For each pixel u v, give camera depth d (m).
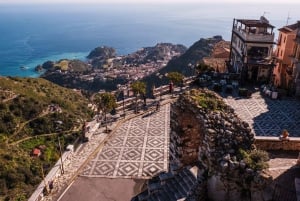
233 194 15.60
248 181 14.99
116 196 22.97
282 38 54.84
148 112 38.72
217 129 16.73
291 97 45.16
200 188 16.64
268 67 52.12
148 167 26.55
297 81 45.12
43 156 67.62
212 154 16.03
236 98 44.22
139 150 29.39
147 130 33.59
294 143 22.75
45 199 22.64
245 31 54.62
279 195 16.33
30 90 103.44
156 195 20.02
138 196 21.38
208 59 73.00
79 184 24.34
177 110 20.27
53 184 24.09
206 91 20.59
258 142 22.98
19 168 60.00
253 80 52.69
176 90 46.31
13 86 100.06
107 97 33.56
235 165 15.20
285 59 53.47
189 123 20.12
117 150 29.44
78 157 28.19
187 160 20.94
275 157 21.84
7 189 53.09
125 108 39.94
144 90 38.84
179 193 18.78
